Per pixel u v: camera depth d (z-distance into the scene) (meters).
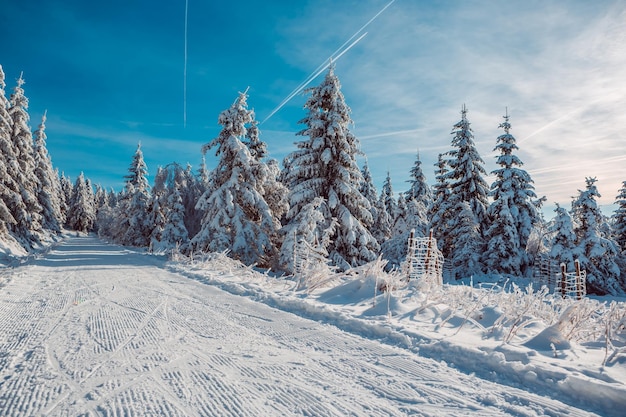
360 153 19.39
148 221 38.56
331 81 19.22
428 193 37.00
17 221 27.72
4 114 26.48
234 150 21.52
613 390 3.07
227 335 5.34
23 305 7.27
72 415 2.94
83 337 5.08
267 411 3.07
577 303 4.99
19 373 3.76
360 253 17.98
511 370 3.78
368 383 3.65
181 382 3.62
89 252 27.02
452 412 3.05
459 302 6.84
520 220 24.31
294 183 20.34
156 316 6.50
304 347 4.82
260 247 20.44
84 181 71.19
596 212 23.23
